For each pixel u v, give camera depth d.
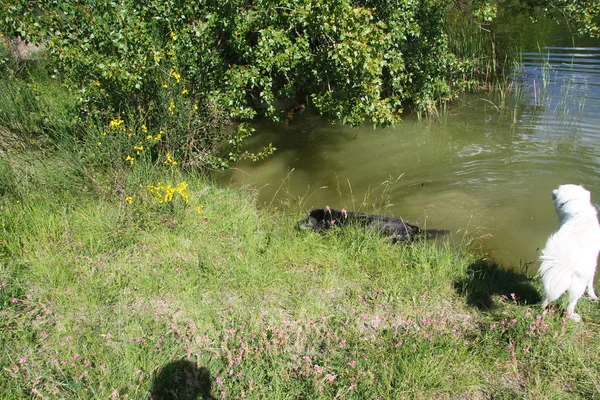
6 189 5.28
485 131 8.45
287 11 6.22
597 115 8.58
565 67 11.14
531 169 6.91
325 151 8.12
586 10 8.91
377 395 3.14
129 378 3.20
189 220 5.14
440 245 5.23
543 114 8.91
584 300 4.04
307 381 3.22
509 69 11.30
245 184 6.95
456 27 12.48
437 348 3.49
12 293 3.94
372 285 4.31
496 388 3.22
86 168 5.60
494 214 5.89
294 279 4.35
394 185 6.82
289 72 7.36
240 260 4.53
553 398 3.11
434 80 8.59
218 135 6.99
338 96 6.41
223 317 3.80
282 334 3.61
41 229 4.75
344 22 5.48
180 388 3.17
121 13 5.49
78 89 6.12
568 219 4.21
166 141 6.20
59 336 3.58
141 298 4.04
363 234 5.11
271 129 9.15
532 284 4.33
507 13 15.14
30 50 10.71
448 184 6.71
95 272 4.31
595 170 6.66
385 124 6.36
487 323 3.81
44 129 6.82
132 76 5.51
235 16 6.10
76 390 3.10
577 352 3.42
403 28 6.82
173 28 6.09
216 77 6.53
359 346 3.54
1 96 6.79
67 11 5.56
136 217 5.04
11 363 3.32
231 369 3.28
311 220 5.42
